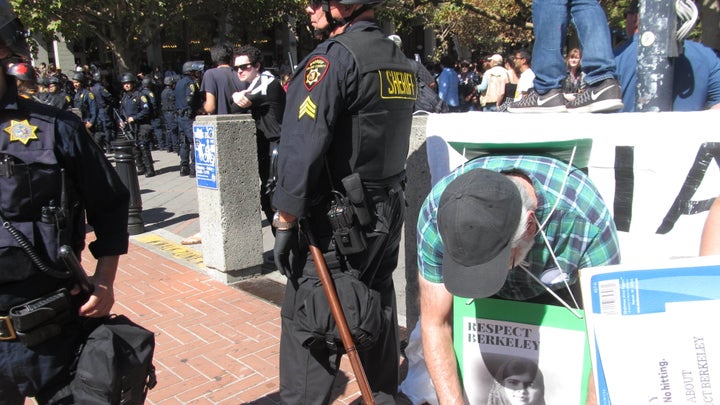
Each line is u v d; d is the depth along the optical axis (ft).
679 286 4.88
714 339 4.82
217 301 14.61
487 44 85.10
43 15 47.44
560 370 6.13
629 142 7.59
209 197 15.79
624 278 4.97
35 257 6.14
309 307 7.32
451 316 6.59
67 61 70.28
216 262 15.97
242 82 20.52
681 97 9.44
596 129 7.75
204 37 65.87
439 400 6.39
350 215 7.22
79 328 6.71
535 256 5.95
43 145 6.16
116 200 6.91
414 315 10.63
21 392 6.48
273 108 15.70
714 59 9.36
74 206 6.60
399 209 8.14
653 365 4.91
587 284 5.05
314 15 8.11
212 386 10.68
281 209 7.13
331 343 7.27
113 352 6.33
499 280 5.04
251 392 10.44
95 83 41.39
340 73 7.03
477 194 5.11
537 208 5.72
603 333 5.00
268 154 16.57
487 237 5.01
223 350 12.00
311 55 7.25
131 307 14.40
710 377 4.81
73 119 6.53
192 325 13.25
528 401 6.35
